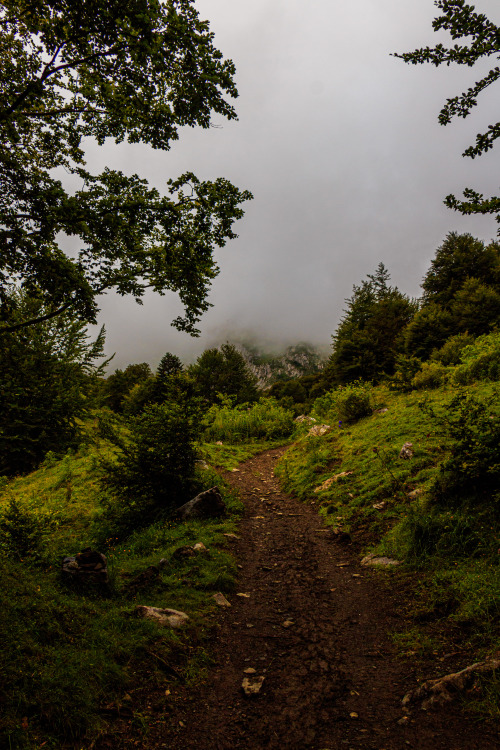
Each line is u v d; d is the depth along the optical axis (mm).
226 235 5480
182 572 5148
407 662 3141
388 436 9695
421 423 9469
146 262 5543
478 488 5117
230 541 6590
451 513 5027
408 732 2389
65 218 4215
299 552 6145
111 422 8672
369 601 4320
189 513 7527
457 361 15789
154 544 6316
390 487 7184
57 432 13680
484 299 23703
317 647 3590
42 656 2891
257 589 5031
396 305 35500
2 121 4164
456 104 3475
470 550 4422
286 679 3156
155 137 5254
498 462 4895
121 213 4773
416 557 4742
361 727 2514
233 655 3602
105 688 2850
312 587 4930
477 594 3609
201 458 12477
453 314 25875
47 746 2248
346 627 3883
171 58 4422
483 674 2621
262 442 17328
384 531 5941
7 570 3971
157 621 3840
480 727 2293
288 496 9484
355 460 9430
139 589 4629
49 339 12703
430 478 6531
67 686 2666
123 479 7836
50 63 4195
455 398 5730
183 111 4906
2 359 6312
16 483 13273
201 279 5797
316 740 2453
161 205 4977
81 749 2322
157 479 7910
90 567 4516
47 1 3752
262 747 2439
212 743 2494
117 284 5203
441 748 2215
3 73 4375
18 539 5582
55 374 13250
